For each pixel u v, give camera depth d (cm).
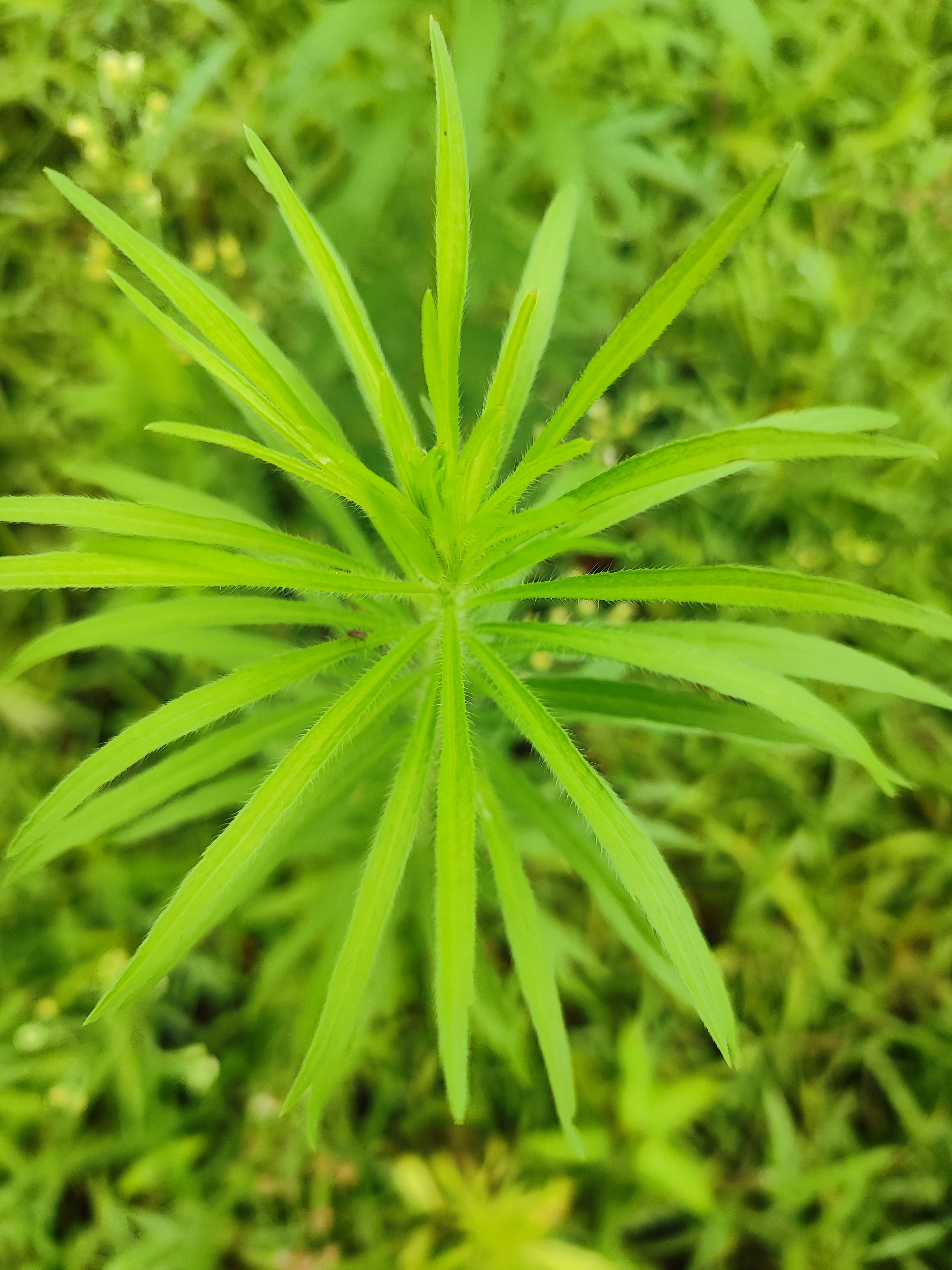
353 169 28
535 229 29
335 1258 25
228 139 30
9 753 29
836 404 31
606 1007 28
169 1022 27
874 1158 26
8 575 13
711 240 12
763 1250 28
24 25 30
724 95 32
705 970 13
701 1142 28
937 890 29
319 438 13
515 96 25
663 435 31
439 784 13
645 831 13
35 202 30
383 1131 28
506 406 16
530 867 29
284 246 27
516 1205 25
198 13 30
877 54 32
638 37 29
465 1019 12
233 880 13
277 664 14
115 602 26
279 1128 26
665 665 14
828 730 13
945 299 30
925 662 29
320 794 17
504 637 16
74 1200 27
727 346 33
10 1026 26
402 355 28
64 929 27
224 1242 25
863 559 29
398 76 26
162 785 17
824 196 32
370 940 13
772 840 29
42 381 29
